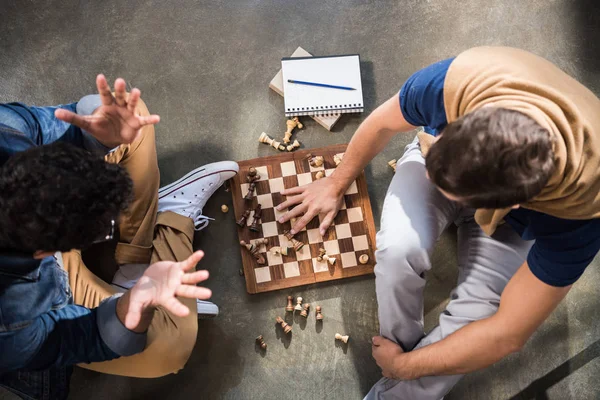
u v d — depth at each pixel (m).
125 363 2.04
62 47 2.66
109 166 1.47
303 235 2.45
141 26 2.67
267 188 2.50
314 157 2.52
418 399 2.08
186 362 2.34
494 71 1.45
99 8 2.68
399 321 2.07
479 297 2.00
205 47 2.67
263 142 2.56
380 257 2.04
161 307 2.07
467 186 1.30
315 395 2.41
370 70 2.65
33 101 2.62
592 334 2.42
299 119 2.62
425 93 1.65
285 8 2.68
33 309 1.62
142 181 2.13
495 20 2.67
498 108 1.30
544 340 2.42
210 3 2.69
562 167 1.34
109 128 1.65
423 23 2.68
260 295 2.47
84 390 2.40
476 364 1.87
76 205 1.37
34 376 1.94
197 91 2.64
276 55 2.66
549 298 1.66
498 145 1.24
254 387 2.41
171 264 1.58
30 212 1.35
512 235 2.01
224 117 2.62
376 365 2.42
